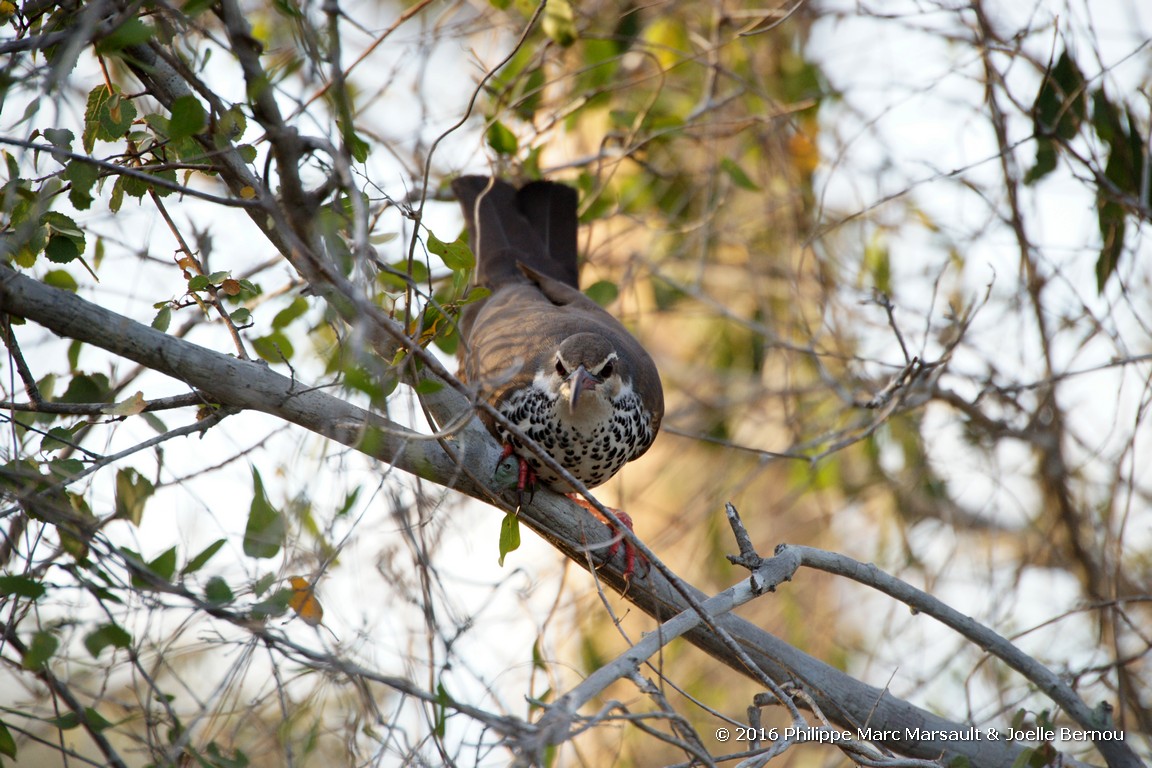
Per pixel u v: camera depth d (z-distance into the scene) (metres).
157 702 7.71
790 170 14.69
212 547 7.31
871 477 15.41
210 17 9.31
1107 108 11.55
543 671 10.15
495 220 13.24
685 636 9.90
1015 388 11.96
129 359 7.97
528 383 10.88
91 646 6.88
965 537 14.66
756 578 8.42
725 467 15.77
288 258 7.98
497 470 9.41
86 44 7.44
